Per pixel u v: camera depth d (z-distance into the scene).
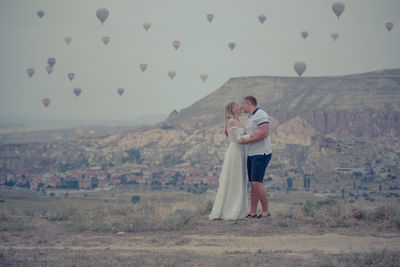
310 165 173.25
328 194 117.75
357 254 5.73
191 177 162.25
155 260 5.49
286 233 7.34
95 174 175.00
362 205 8.75
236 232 7.45
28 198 104.81
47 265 5.23
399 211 8.30
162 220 8.30
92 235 7.50
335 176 152.62
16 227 8.05
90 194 125.75
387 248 6.21
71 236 7.42
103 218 8.84
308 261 5.45
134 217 8.48
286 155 193.50
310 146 197.75
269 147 8.30
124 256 5.81
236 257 5.73
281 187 136.12
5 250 6.29
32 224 8.48
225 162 8.57
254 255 5.86
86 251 6.25
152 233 7.60
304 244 6.59
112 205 9.91
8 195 112.00
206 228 7.82
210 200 9.99
